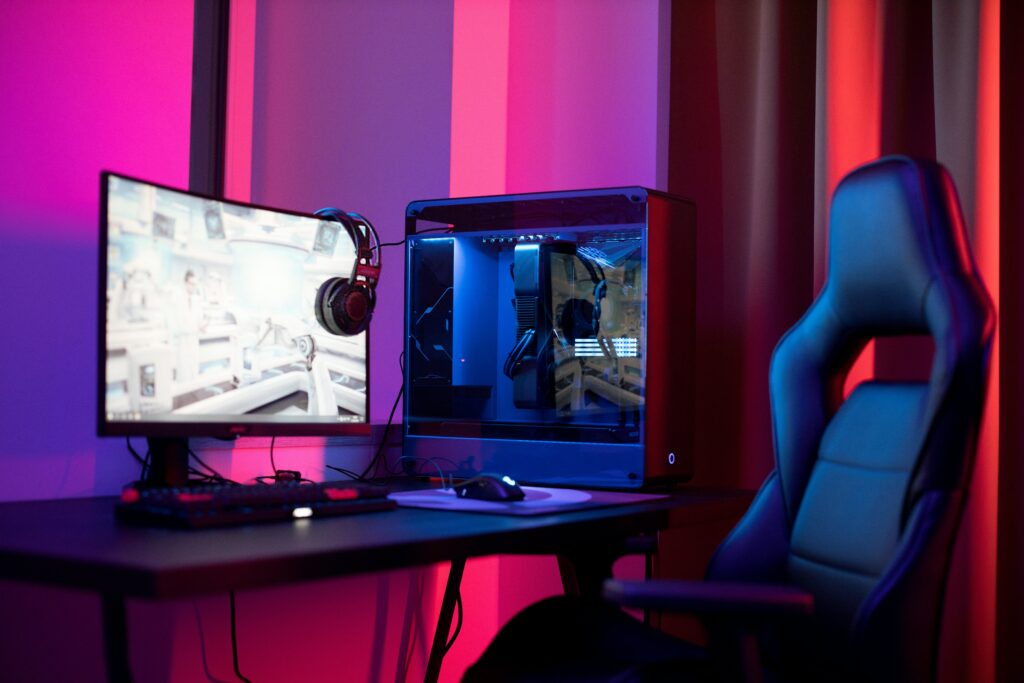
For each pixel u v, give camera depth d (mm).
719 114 2223
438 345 1973
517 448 1857
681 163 2258
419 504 1427
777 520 1355
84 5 1611
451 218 1985
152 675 1636
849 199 1282
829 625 1235
